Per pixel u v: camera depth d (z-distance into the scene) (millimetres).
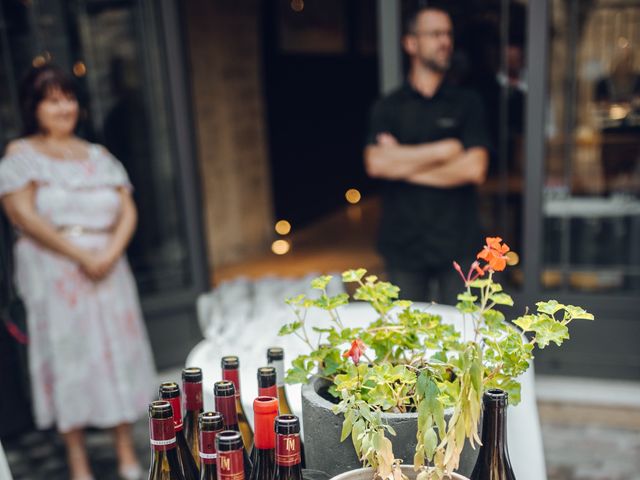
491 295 952
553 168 3203
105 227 2539
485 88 3180
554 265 3289
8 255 2828
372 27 7859
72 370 2541
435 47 2660
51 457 2975
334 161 7395
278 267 5531
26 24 3020
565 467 2729
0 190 2398
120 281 2621
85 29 3203
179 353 3611
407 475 861
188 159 3490
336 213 7414
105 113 3312
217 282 5141
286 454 792
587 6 2994
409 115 2756
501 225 3307
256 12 5848
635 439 2910
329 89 7199
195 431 1042
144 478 2734
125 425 2746
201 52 5234
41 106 2412
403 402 926
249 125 5879
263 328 1664
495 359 908
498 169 3256
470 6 3104
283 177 6441
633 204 3143
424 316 1017
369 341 1024
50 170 2432
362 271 1053
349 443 911
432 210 2795
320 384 1016
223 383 925
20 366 3027
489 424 855
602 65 3043
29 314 2527
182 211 3539
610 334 3254
